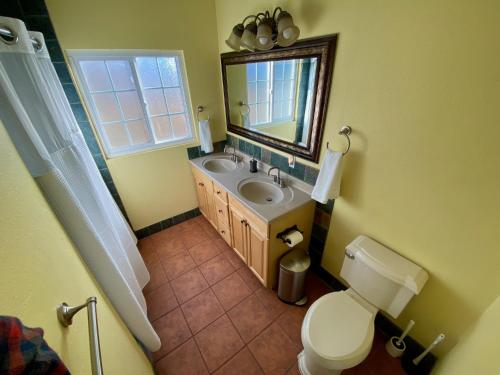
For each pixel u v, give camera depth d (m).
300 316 1.71
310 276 2.04
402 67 1.02
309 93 1.49
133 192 2.32
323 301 1.36
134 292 1.43
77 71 1.74
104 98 1.93
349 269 1.43
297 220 1.68
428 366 1.32
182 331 1.62
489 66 0.79
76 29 1.60
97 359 0.52
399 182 1.19
